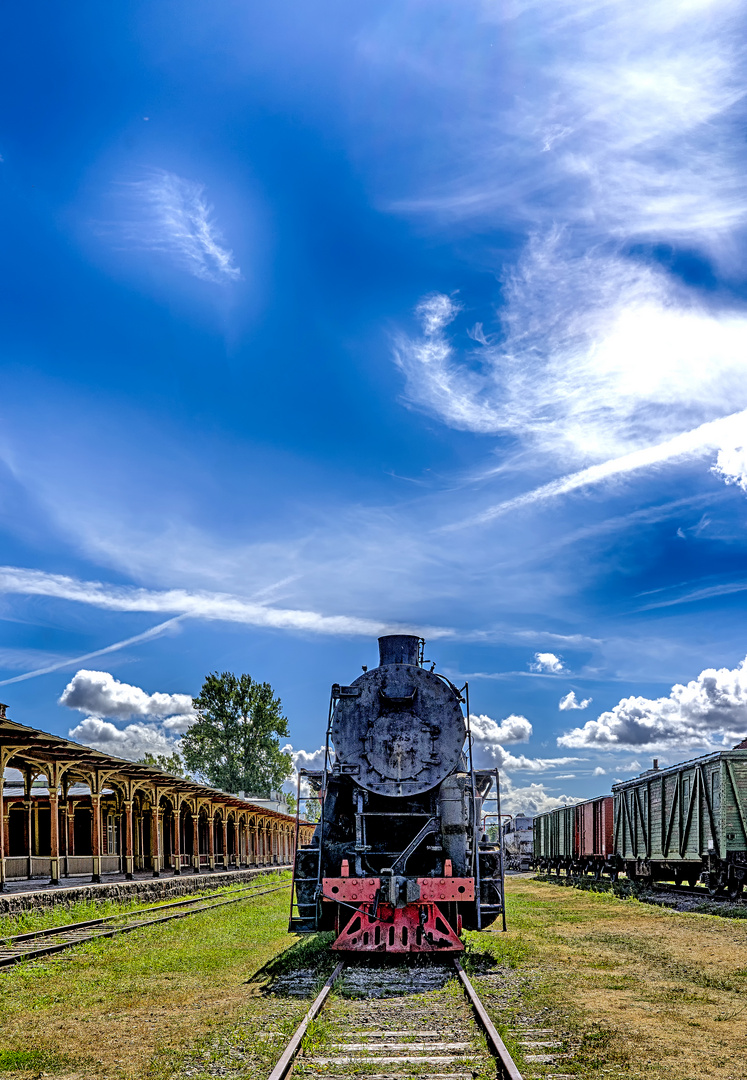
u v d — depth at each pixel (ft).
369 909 42.60
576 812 143.84
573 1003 31.91
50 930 56.80
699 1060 24.38
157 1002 34.04
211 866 140.67
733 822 74.38
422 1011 30.42
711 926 57.21
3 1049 27.12
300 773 49.55
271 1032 27.96
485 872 47.01
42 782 106.42
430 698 49.60
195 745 253.85
